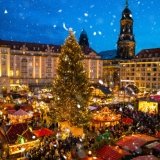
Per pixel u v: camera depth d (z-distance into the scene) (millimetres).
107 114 34000
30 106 39062
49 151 22203
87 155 21938
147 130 29047
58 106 31344
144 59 104812
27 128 25000
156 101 43844
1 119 32188
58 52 103750
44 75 100062
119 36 130375
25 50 95625
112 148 19969
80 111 30656
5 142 23344
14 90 84688
